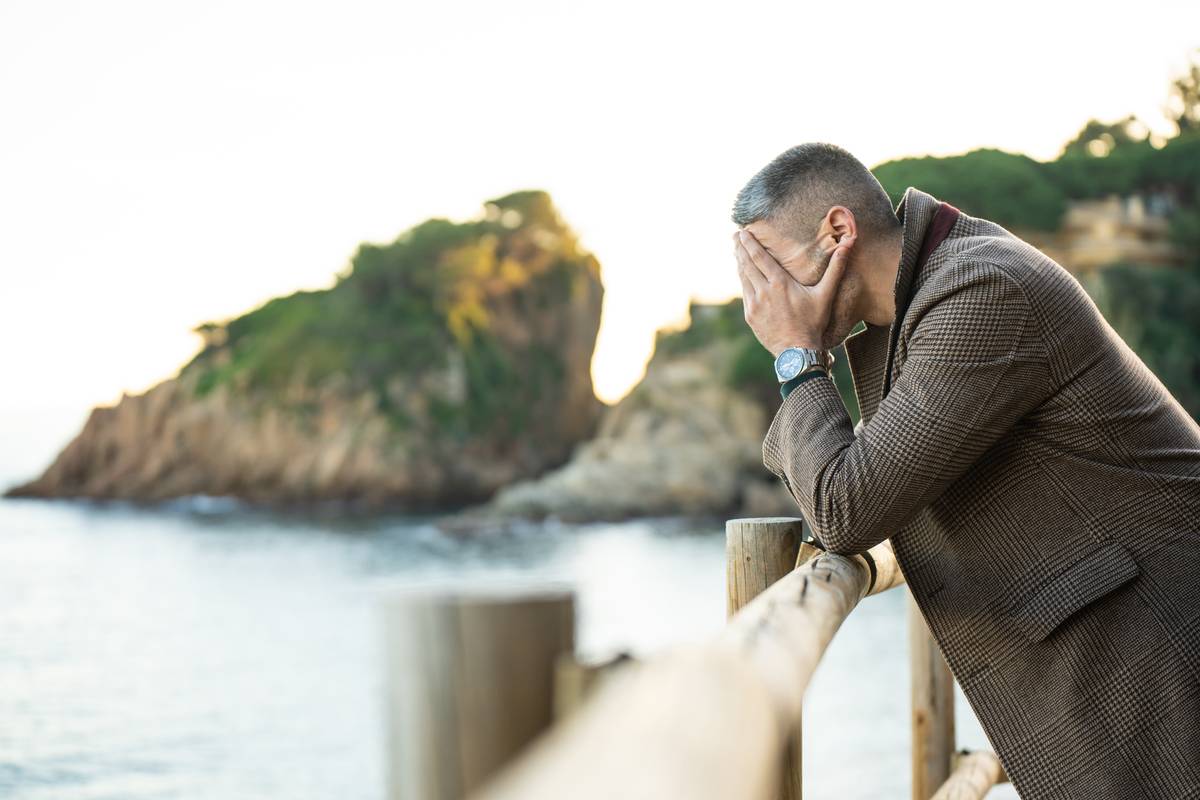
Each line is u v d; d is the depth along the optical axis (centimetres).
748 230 229
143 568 4881
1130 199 4269
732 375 6212
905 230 214
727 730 61
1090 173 4262
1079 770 197
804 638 114
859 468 197
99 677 2508
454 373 8950
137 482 8756
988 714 206
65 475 8981
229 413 8669
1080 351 197
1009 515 202
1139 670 193
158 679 2458
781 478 221
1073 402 196
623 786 48
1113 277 3950
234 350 9662
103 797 1541
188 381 9075
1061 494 199
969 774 321
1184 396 3831
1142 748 193
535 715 77
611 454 6328
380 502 8375
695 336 6619
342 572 4538
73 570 4831
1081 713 196
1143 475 197
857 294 225
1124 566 195
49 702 2234
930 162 3978
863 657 2175
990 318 194
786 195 222
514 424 9262
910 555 215
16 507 8444
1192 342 3919
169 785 1581
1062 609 196
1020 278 195
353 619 3378
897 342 213
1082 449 198
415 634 77
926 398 194
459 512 7938
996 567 204
